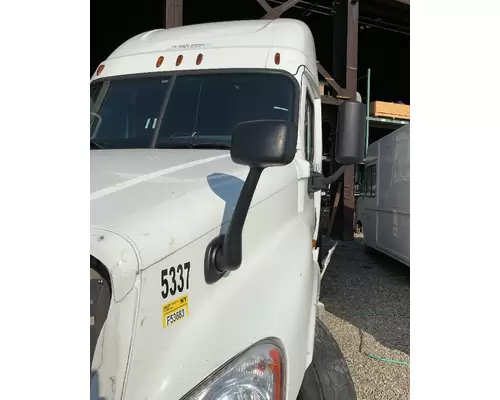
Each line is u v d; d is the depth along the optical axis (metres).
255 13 14.57
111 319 1.21
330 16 14.30
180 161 2.22
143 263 1.28
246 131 1.45
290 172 2.49
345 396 2.52
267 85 2.94
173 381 1.30
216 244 1.59
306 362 2.07
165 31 3.73
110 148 2.88
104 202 1.51
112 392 1.19
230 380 1.46
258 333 1.61
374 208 9.95
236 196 1.83
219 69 3.06
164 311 1.34
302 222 2.60
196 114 2.91
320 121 4.04
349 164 2.77
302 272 2.14
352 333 5.29
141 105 3.05
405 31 15.73
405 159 8.01
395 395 3.83
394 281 7.95
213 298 1.55
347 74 11.68
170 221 1.46
